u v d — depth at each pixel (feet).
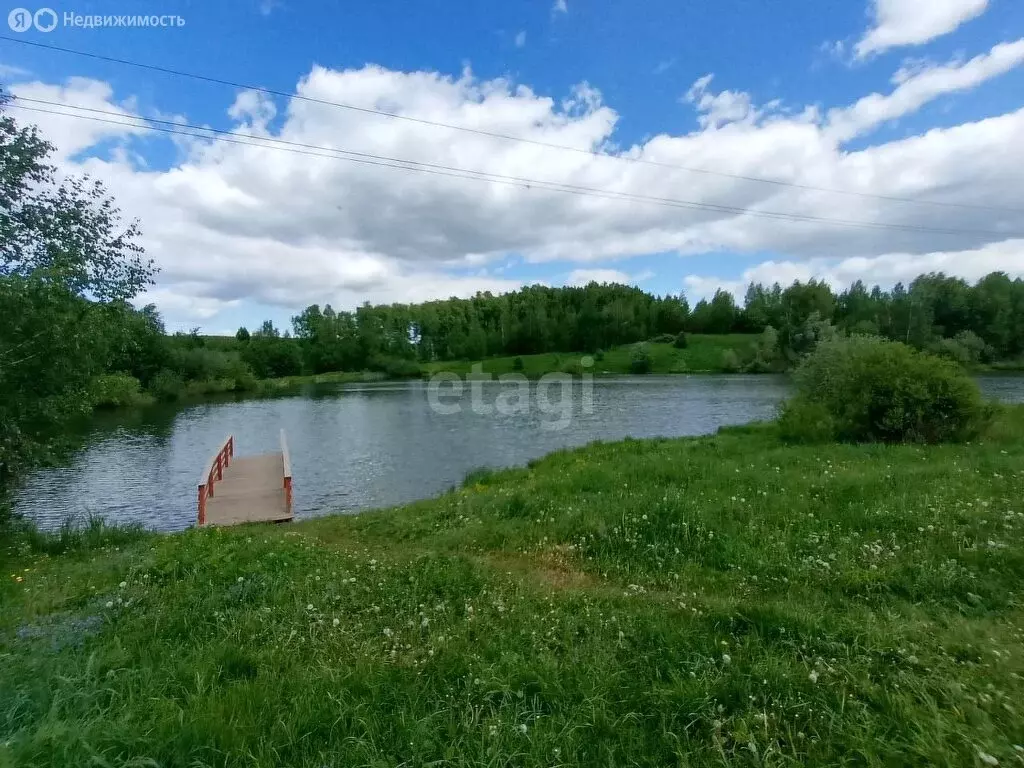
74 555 30.71
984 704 9.78
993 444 43.88
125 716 9.67
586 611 15.98
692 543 22.91
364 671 12.29
